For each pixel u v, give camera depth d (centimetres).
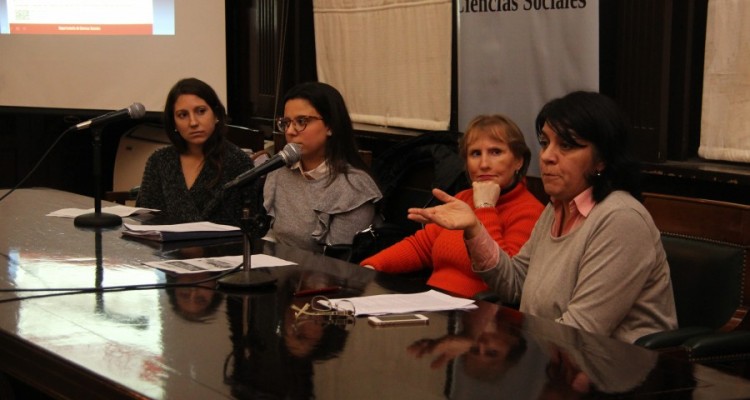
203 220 360
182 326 193
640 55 329
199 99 363
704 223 258
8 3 561
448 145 379
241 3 570
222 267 253
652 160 327
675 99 329
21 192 401
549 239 243
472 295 287
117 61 559
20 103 567
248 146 477
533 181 346
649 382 158
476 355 173
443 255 300
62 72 563
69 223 324
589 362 169
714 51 311
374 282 239
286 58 525
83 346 178
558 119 231
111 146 627
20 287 228
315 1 504
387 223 370
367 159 383
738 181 296
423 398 148
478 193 292
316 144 350
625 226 224
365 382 156
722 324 247
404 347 178
